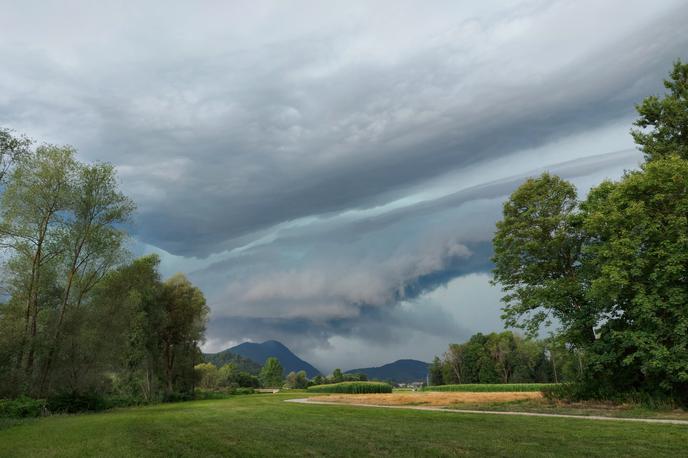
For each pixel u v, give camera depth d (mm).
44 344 35531
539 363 115312
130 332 51250
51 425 22203
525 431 16547
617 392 28500
